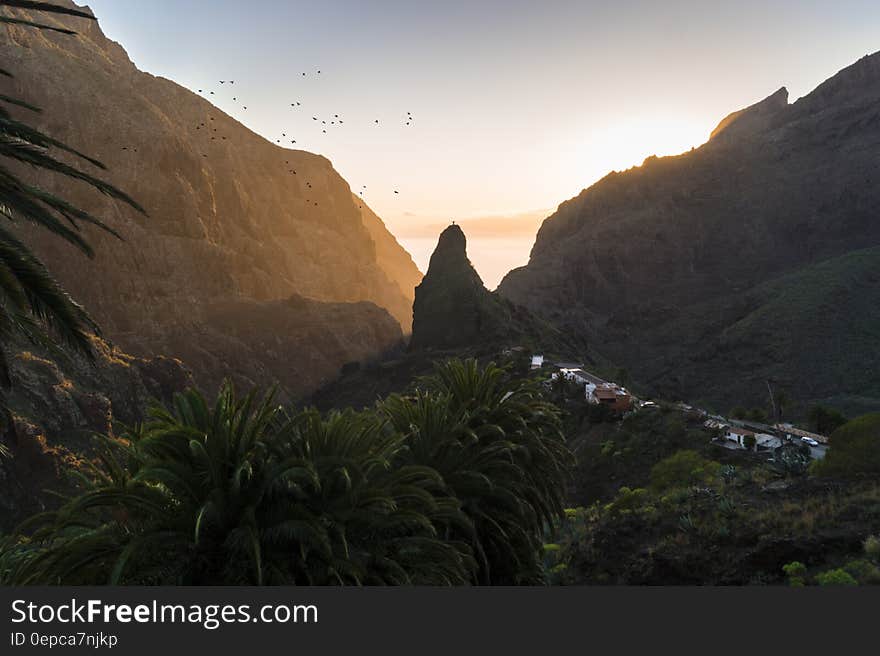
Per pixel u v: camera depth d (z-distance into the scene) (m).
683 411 93.88
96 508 14.16
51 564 12.02
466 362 28.30
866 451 33.16
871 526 25.48
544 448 27.20
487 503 24.91
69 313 10.80
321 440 15.44
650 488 55.88
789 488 33.38
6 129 10.30
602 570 32.19
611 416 103.19
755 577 25.28
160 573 12.26
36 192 10.27
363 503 14.52
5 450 11.27
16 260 10.37
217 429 13.70
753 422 106.75
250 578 12.79
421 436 24.08
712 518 31.81
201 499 13.16
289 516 13.52
